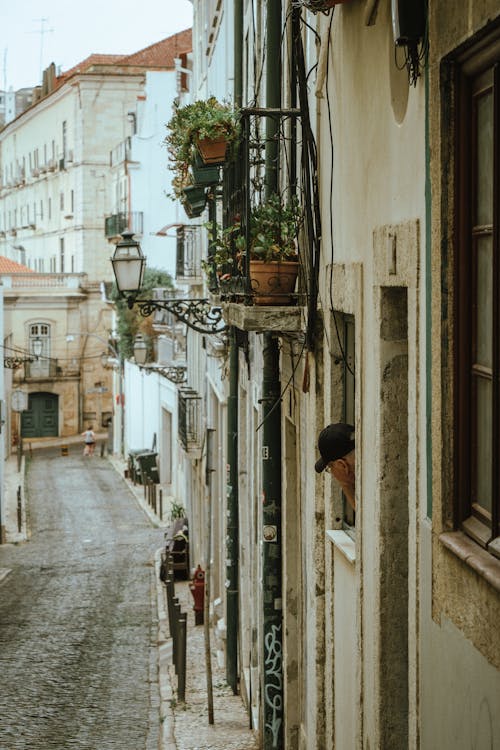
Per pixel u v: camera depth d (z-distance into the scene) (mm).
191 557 24875
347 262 6738
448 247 4480
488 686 3969
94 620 20219
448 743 4504
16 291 62219
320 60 7516
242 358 14414
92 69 66562
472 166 4316
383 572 5793
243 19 14688
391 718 5852
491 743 3922
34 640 18438
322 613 7910
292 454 9781
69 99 69125
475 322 4336
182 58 39281
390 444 5797
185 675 13969
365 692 6238
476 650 4125
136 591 23609
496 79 3965
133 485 43688
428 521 4824
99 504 39500
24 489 43719
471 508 4445
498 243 3947
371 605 6031
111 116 67250
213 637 17328
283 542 9930
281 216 8203
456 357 4465
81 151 67125
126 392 52094
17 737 12484
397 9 4766
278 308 8102
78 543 31500
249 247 8117
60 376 63344
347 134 6730
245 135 8172
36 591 23828
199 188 11703
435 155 4531
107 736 12461
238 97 14680
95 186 67312
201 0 25297
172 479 39531
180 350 35656
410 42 4832
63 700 14266
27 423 63125
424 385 4891
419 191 4949
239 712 13094
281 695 10023
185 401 24609
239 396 14680
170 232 52469
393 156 5484
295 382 9008
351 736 6816
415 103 5000
